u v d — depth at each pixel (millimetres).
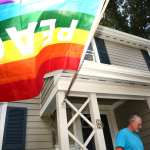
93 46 8883
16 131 6367
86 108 7828
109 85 6391
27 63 2777
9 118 6477
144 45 10789
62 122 4984
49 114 6918
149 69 10125
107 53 9148
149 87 7242
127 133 3578
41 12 3033
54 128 6910
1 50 2730
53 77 5934
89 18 3281
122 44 10234
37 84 2762
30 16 2947
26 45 2832
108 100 8102
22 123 6555
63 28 3146
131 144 3482
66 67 3062
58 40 3088
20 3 2945
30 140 6418
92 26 3266
